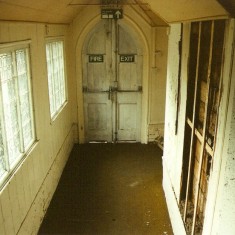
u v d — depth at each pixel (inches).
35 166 165.8
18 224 138.4
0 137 123.7
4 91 127.4
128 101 283.6
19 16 133.1
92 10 254.4
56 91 231.8
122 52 269.6
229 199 91.0
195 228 130.2
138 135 294.7
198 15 103.1
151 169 245.0
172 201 173.8
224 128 89.0
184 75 146.1
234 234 94.3
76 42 263.4
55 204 195.5
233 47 82.1
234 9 77.0
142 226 175.2
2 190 119.9
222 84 91.3
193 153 142.7
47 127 193.0
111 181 225.9
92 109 286.7
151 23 257.0
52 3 157.8
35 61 166.9
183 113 147.4
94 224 176.2
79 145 290.7
